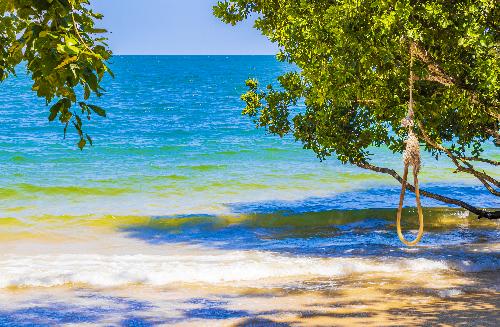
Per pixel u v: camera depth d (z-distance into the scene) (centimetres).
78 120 387
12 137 4969
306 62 1353
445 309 1173
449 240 1920
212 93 10706
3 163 3675
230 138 5012
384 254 1711
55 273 1455
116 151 4262
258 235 2036
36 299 1278
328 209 2519
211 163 3766
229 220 2261
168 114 7238
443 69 1188
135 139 4975
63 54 349
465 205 1925
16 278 1396
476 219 2252
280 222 2238
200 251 1802
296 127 1858
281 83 1886
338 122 1731
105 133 5391
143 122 6369
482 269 1520
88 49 350
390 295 1287
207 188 2978
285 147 4391
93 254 1731
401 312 1157
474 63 1207
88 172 3403
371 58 1073
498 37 1092
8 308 1218
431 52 1180
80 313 1192
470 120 1467
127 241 1928
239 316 1160
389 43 1049
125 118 6788
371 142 1752
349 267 1523
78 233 2022
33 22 364
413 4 1046
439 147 1505
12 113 6975
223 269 1488
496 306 1185
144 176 3269
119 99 9300
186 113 7350
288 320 1128
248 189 2967
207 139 4966
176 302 1263
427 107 1228
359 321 1109
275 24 1689
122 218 2244
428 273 1480
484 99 1255
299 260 1630
